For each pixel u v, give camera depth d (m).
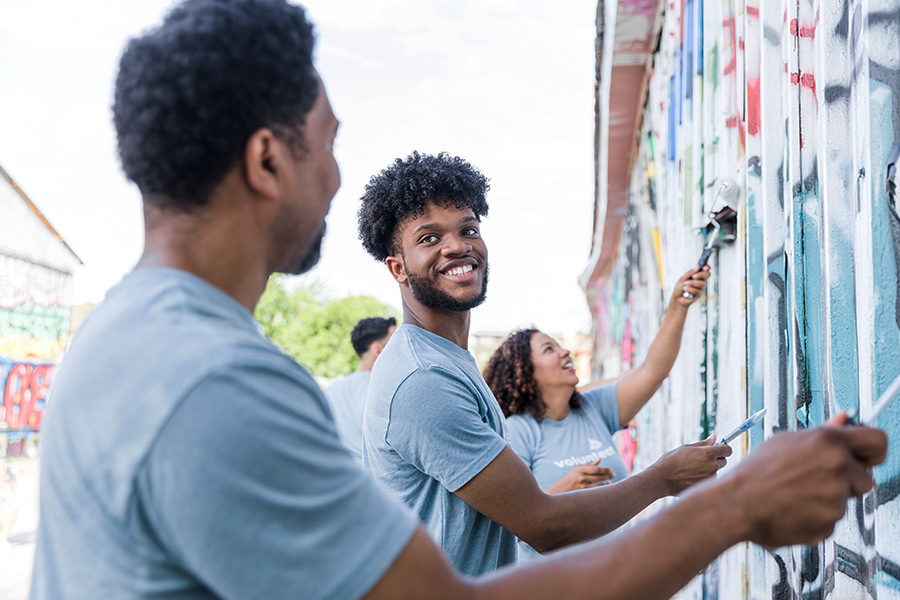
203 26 0.82
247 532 0.68
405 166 1.87
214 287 0.84
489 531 1.63
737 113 2.29
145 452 0.69
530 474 1.59
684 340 2.75
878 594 1.26
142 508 0.70
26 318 9.45
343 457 0.78
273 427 0.72
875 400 1.26
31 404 9.40
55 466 0.75
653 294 4.29
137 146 0.81
